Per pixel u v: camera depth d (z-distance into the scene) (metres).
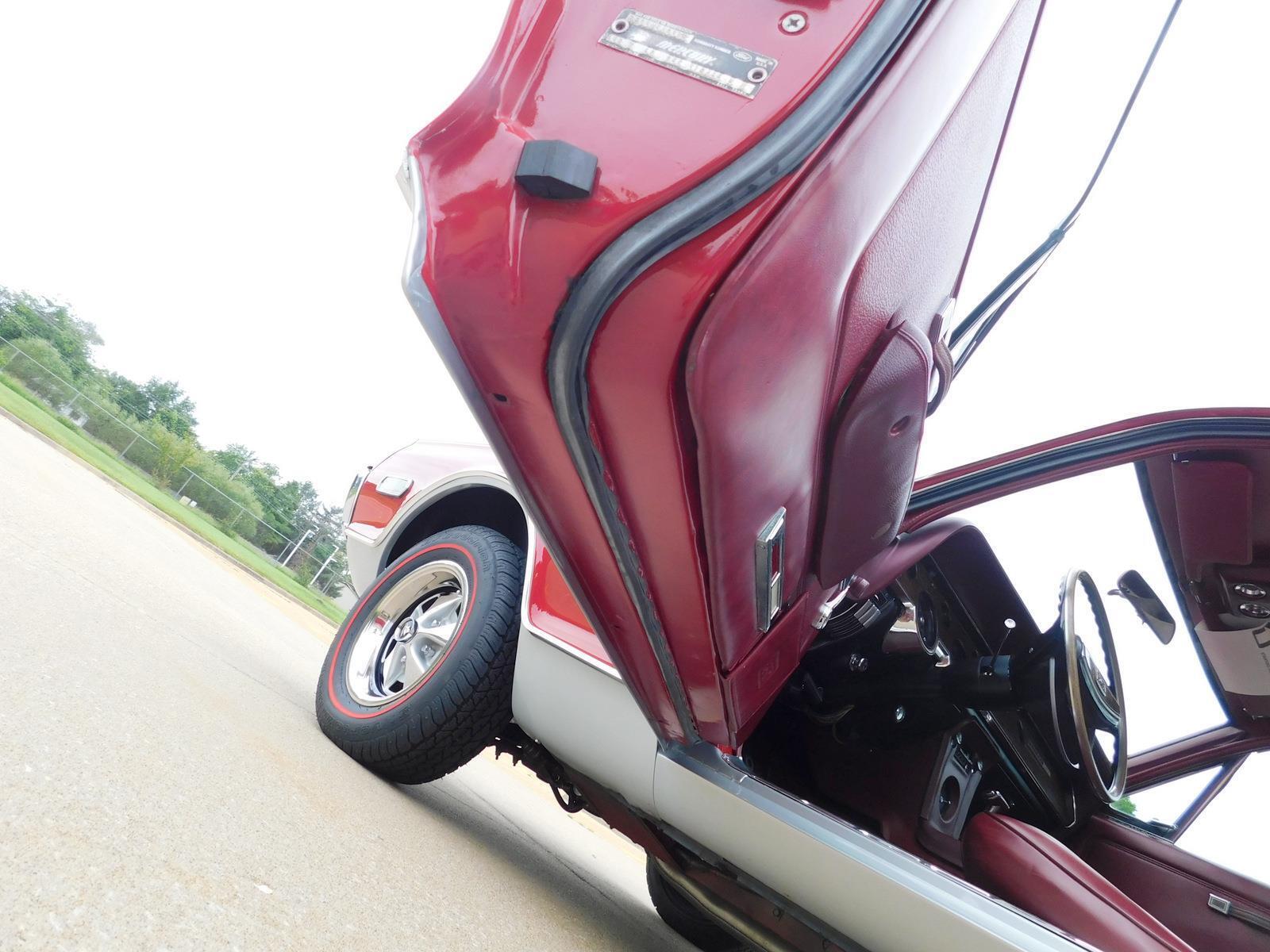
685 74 0.68
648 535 0.91
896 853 1.20
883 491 1.17
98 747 0.97
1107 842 1.83
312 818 1.15
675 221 0.63
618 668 1.21
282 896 0.86
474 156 0.70
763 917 1.42
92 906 0.66
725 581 0.98
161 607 2.25
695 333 0.67
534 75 0.71
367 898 0.98
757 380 0.77
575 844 3.32
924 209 0.91
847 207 0.72
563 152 0.63
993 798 1.89
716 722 1.30
